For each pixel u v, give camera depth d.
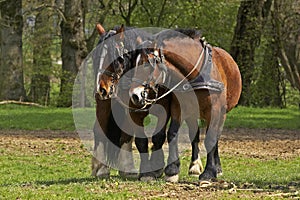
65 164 17.80
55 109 39.00
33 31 49.28
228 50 48.19
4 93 42.09
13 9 42.09
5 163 17.84
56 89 54.31
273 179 14.33
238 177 14.59
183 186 12.51
